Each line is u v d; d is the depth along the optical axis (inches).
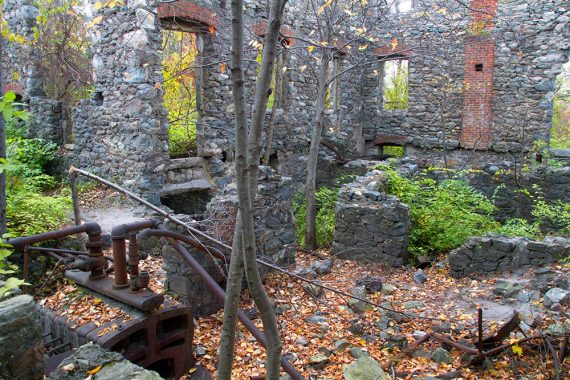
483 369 163.3
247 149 88.5
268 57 88.1
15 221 234.5
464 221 327.9
